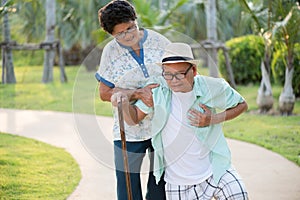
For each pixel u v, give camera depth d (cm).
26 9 2052
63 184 628
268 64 1098
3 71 1702
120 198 432
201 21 2081
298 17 987
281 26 973
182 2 1448
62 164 722
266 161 717
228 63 1427
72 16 2180
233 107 391
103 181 640
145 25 1385
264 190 590
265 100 1101
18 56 2438
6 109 1220
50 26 1728
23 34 2227
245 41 1490
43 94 1458
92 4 2108
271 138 866
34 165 715
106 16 394
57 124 1030
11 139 891
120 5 395
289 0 1001
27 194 587
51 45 1712
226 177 378
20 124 1035
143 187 595
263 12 1055
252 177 643
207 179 383
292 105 1076
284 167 684
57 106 1254
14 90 1540
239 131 931
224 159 385
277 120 1023
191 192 386
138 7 1416
